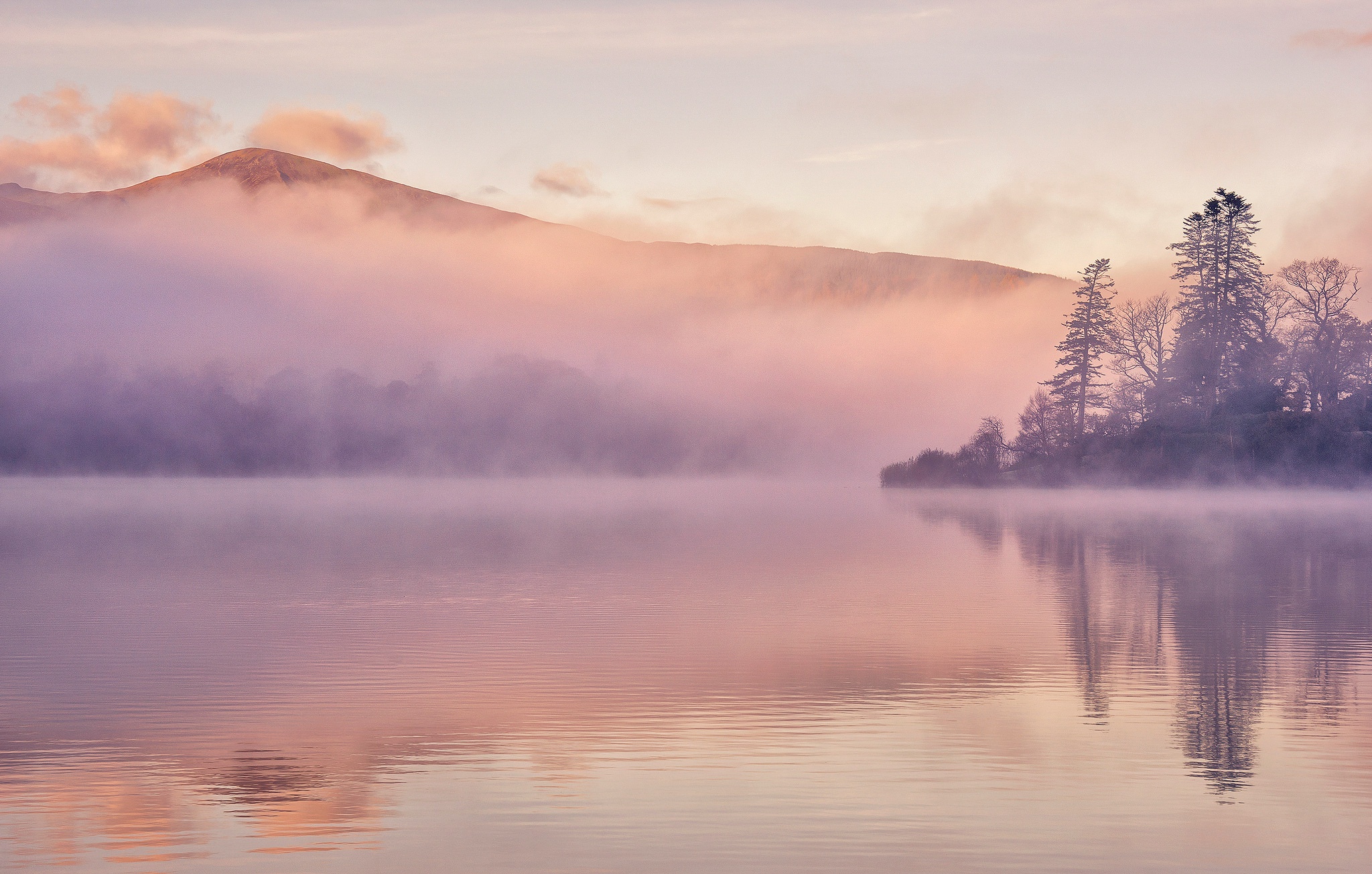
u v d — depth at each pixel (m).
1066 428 115.56
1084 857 10.98
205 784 13.35
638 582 35.06
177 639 23.64
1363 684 18.86
